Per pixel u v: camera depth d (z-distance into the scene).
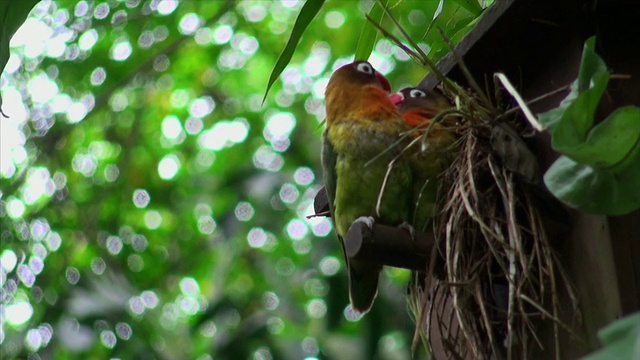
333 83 7.00
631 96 5.83
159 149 16.81
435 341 6.69
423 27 15.03
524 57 6.47
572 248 5.75
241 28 16.52
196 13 15.92
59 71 15.40
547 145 6.07
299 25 5.78
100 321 11.07
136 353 11.35
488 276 5.84
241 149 16.73
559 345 5.61
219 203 15.65
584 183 4.92
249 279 13.84
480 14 6.96
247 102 17.09
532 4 6.04
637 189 4.86
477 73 6.64
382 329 10.88
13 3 5.90
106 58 15.64
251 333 11.31
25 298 12.98
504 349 5.86
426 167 6.41
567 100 5.03
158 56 15.45
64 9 14.60
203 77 16.97
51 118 15.05
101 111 16.27
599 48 5.95
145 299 14.05
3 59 5.92
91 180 15.85
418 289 6.59
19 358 11.38
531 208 5.67
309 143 15.73
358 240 5.97
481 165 5.93
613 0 5.92
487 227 5.52
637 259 5.52
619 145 4.73
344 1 16.70
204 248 15.76
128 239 15.58
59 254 13.60
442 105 6.79
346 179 6.63
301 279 12.89
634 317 3.68
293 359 11.12
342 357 11.21
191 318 14.17
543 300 5.60
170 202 16.22
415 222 6.37
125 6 14.76
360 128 6.64
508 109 6.30
